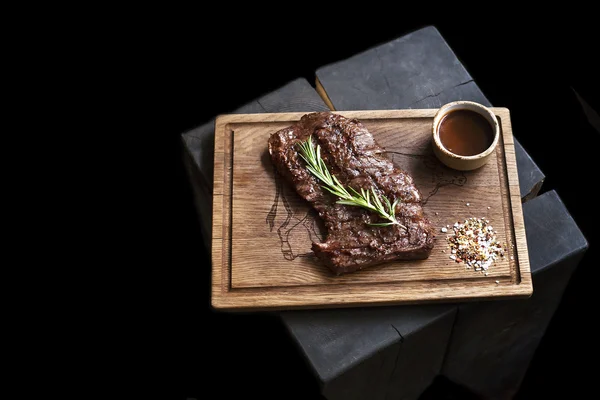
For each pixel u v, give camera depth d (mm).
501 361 1470
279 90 1363
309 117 1256
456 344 1337
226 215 1244
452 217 1237
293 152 1232
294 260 1212
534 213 1279
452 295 1197
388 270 1205
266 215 1235
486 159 1240
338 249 1179
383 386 1343
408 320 1214
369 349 1200
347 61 1393
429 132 1283
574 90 1554
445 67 1386
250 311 1213
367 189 1202
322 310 1221
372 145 1231
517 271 1213
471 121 1259
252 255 1216
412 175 1260
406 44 1403
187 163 1372
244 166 1265
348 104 1363
